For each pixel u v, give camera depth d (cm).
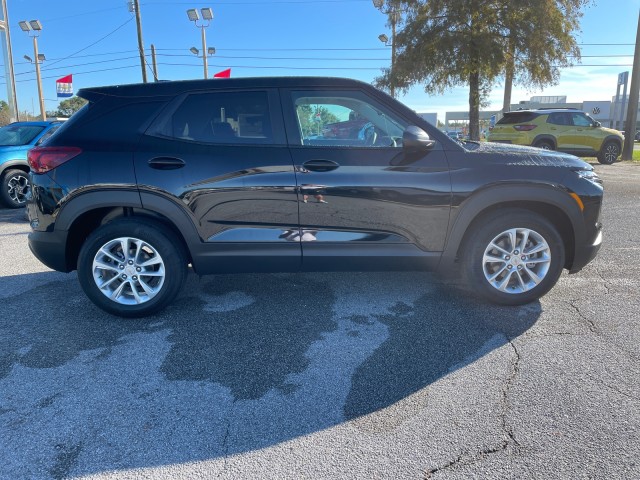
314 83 359
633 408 251
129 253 359
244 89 358
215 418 249
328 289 430
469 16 1683
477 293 377
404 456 220
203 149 349
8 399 266
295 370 295
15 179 881
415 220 356
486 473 208
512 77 1870
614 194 939
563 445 224
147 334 345
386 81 1975
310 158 348
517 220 361
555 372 287
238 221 352
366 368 296
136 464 216
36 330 352
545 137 1556
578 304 387
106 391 273
